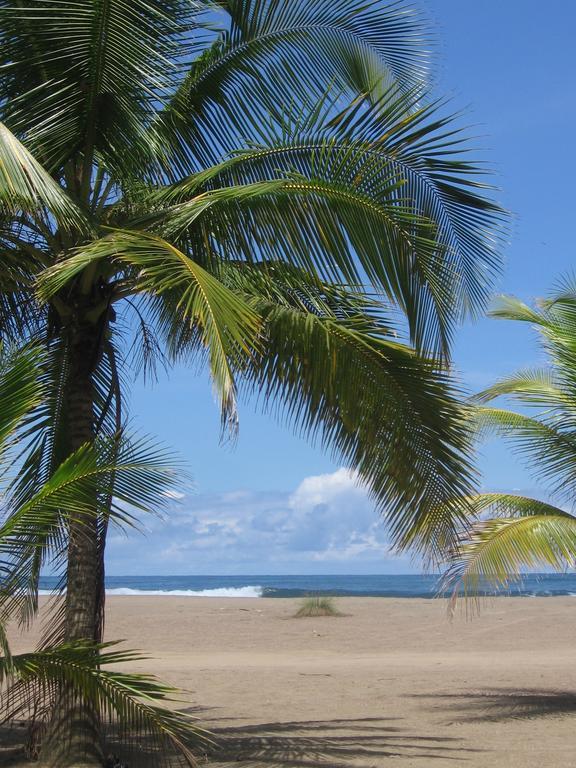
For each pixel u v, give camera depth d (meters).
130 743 7.42
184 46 6.58
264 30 7.49
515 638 21.80
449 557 7.32
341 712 10.17
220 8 7.11
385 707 10.57
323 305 7.38
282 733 8.56
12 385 5.01
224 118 7.44
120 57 6.38
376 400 7.03
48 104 6.51
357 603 37.66
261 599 47.59
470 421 8.27
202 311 5.55
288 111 7.38
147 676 5.20
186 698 11.18
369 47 7.80
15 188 5.47
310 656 17.59
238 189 6.39
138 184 7.05
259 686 12.41
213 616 29.47
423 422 7.07
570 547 9.27
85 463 5.14
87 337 7.18
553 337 9.90
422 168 7.05
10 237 6.90
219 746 7.79
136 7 6.26
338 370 6.91
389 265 6.88
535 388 10.57
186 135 7.47
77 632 6.66
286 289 7.47
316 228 6.79
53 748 6.45
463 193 7.12
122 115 6.61
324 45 7.70
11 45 6.35
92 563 6.83
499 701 11.03
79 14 6.22
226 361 5.28
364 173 6.63
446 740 8.31
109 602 41.81
